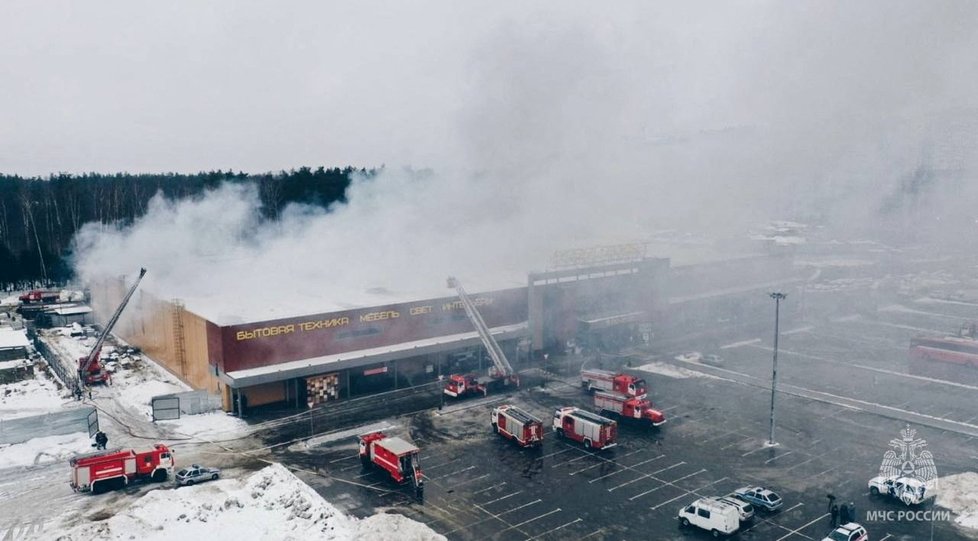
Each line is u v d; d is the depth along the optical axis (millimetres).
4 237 117688
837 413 49344
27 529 32250
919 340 60094
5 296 105188
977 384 56344
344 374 53781
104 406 52156
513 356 64438
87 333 79188
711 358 63469
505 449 42688
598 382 53906
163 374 61812
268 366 51125
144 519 32500
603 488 36844
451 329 61125
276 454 42062
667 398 53188
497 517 33438
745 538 31172
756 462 40344
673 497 35688
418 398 53500
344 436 45219
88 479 36656
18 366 64500
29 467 40531
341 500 35312
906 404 51438
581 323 68500
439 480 37938
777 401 52250
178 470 38906
